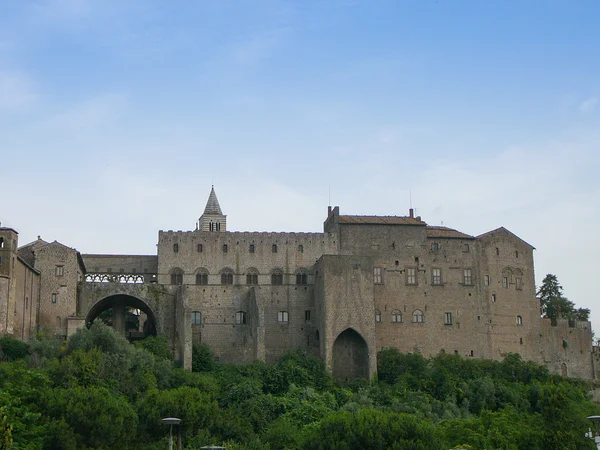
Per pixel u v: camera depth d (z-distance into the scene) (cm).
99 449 10094
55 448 9825
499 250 16100
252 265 15425
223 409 12394
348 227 15688
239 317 15162
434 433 10881
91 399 10450
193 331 15012
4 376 10969
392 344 15262
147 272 15650
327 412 12619
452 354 15275
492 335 15738
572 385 15250
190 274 15288
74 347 12781
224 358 14975
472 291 15762
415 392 13900
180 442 9669
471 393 14175
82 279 15262
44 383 11069
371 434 10331
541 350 16112
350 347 14675
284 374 13875
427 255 15712
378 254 15612
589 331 16562
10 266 12850
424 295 15550
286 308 15288
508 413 13012
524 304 16125
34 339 12925
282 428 11812
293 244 15550
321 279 14788
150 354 13150
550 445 11450
